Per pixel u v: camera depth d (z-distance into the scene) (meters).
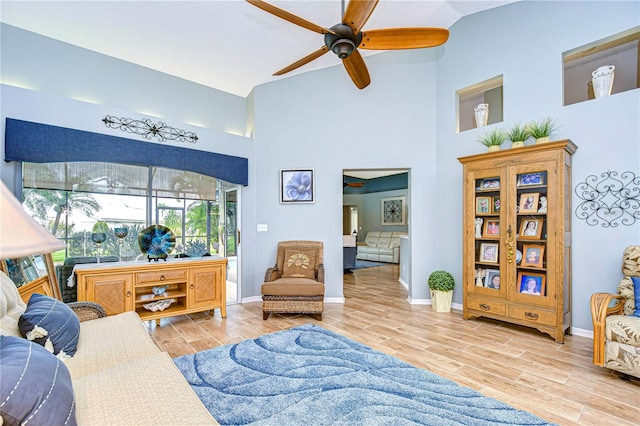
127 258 3.82
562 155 2.87
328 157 4.52
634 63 3.76
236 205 4.47
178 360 2.46
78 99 3.29
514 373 2.28
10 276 2.23
